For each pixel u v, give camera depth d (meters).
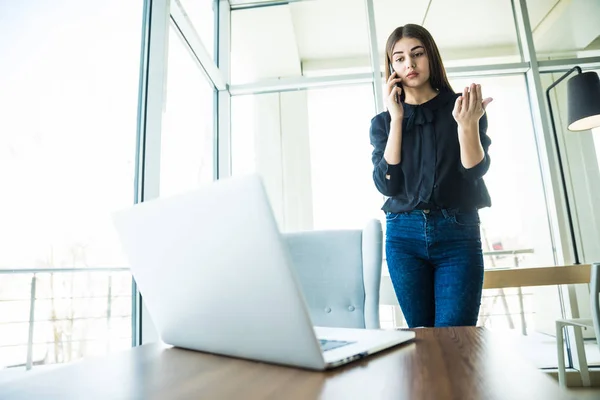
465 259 1.12
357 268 1.13
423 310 1.18
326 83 2.70
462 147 1.11
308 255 1.17
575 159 2.59
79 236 2.61
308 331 0.39
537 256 2.64
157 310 0.57
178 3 1.94
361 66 2.92
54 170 2.50
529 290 2.85
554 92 2.67
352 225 2.62
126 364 0.49
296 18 2.95
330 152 2.81
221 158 2.67
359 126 2.70
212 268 0.44
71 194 2.48
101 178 1.95
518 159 2.68
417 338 0.56
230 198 0.40
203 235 0.44
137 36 1.79
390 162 1.22
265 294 0.40
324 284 1.13
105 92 2.02
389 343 0.50
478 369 0.39
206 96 2.72
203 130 2.70
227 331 0.47
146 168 1.67
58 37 2.21
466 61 2.77
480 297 1.12
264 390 0.36
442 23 2.86
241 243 0.40
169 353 0.55
